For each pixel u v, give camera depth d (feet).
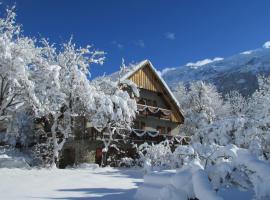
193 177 29.43
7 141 114.73
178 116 143.54
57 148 98.68
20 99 103.09
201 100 166.91
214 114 168.55
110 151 116.98
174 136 128.06
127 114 107.45
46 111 98.84
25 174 69.97
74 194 40.60
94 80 112.68
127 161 108.68
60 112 100.89
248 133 75.66
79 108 103.14
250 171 29.66
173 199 30.04
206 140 81.30
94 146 113.91
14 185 49.16
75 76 101.04
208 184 28.63
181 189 30.71
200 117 162.30
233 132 78.89
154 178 34.86
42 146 109.91
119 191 44.06
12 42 101.35
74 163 111.34
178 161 62.64
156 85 136.87
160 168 63.41
